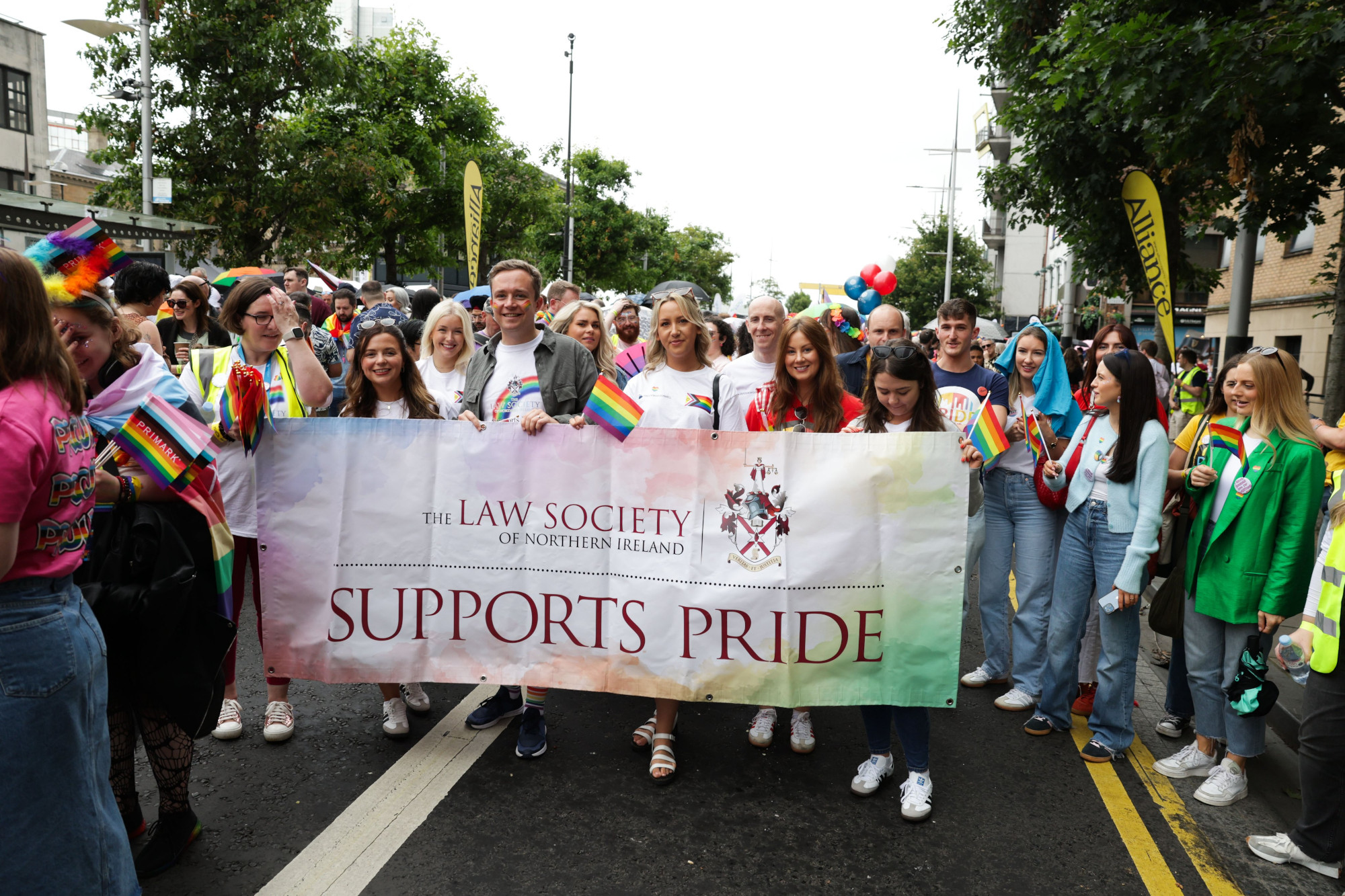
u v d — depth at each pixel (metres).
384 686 4.11
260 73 15.94
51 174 33.69
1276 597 3.57
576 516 3.88
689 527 3.78
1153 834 3.49
